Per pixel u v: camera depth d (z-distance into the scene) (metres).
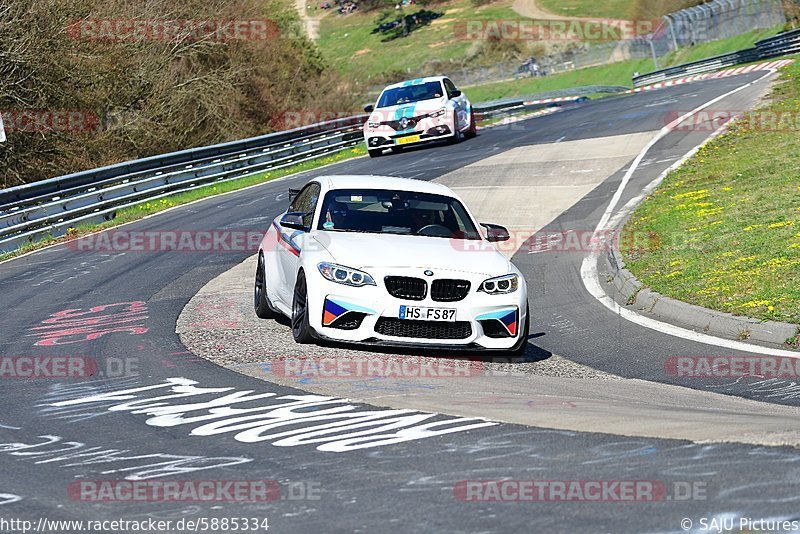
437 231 32.44
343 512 14.84
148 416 22.08
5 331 35.31
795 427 19.66
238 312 37.47
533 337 34.28
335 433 19.88
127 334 33.47
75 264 53.44
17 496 16.25
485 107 157.62
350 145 120.94
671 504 14.60
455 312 28.95
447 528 13.91
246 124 137.38
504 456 17.72
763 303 34.38
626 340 33.22
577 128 100.62
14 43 99.69
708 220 50.44
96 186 75.88
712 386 26.47
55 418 22.23
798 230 44.31
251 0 147.88
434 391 24.59
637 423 20.38
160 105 119.38
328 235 31.50
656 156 76.56
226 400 23.47
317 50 178.88
